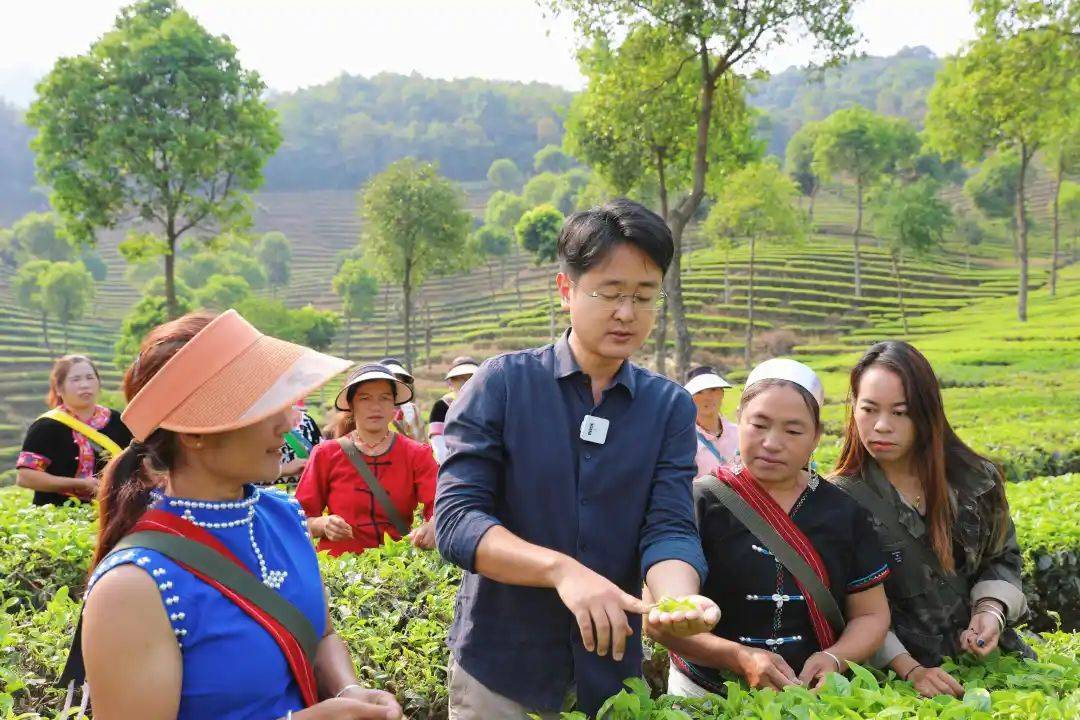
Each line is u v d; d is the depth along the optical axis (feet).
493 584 8.38
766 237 177.47
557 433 8.29
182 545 6.36
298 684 6.78
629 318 8.00
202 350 6.48
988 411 68.80
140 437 6.49
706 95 67.41
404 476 17.54
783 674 9.00
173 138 100.99
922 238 183.93
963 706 8.10
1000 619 10.88
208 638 6.29
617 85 72.18
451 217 157.69
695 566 7.82
